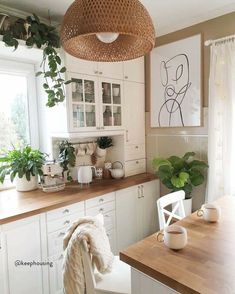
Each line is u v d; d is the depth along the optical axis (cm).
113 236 244
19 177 224
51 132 252
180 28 268
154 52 291
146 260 109
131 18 96
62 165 247
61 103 235
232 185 235
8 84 246
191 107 264
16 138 254
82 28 95
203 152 261
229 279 94
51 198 207
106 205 236
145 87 304
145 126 309
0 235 165
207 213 151
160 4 221
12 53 229
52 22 244
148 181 281
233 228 141
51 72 220
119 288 139
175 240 116
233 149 234
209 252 115
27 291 181
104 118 260
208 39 248
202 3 221
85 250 130
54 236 195
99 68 252
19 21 212
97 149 285
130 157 290
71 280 130
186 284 92
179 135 279
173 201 190
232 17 231
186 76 265
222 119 238
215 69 238
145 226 282
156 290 104
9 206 189
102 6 94
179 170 254
